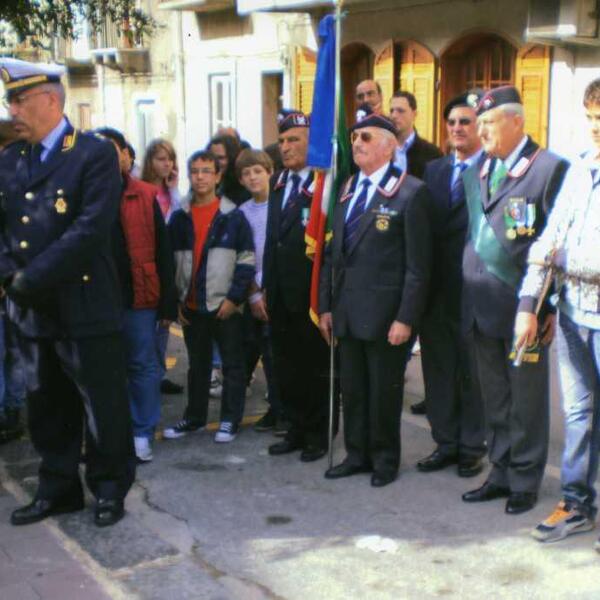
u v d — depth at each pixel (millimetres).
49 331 4305
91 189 4152
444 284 5008
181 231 5676
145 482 5031
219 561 4113
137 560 4121
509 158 4414
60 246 4094
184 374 7125
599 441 4234
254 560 4117
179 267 5676
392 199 4719
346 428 5059
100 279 4336
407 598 3770
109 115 17953
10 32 10266
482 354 4566
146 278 5211
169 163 6840
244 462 5324
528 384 4383
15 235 4230
